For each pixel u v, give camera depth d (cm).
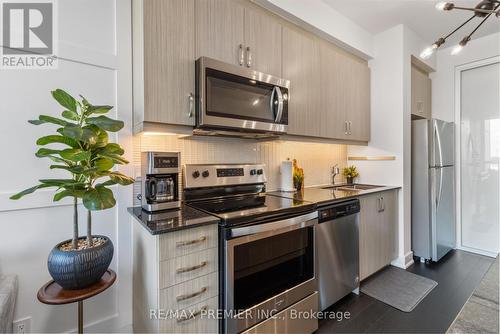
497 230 311
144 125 144
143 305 140
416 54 304
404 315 192
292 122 215
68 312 145
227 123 164
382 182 299
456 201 340
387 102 293
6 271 129
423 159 296
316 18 231
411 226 306
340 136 263
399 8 250
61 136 114
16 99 131
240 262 140
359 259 227
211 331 133
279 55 206
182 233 124
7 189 129
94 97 152
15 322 130
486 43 313
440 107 352
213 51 168
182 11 155
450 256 313
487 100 318
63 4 143
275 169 251
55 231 142
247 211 151
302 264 171
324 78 245
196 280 129
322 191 245
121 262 161
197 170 181
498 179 311
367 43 292
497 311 62
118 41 160
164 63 148
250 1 194
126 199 164
